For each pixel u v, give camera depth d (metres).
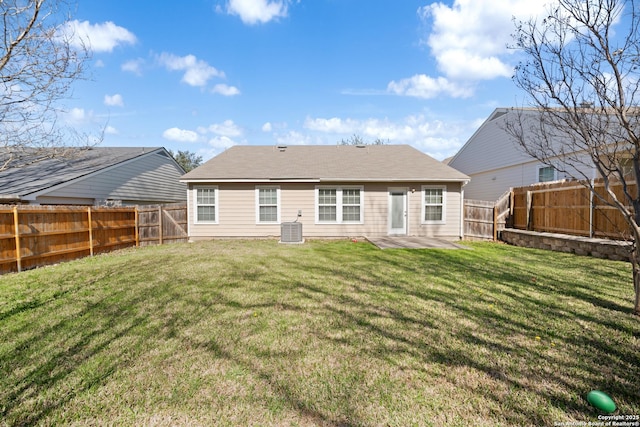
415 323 3.57
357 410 2.10
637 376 2.46
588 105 3.70
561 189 9.36
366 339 3.16
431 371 2.57
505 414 2.05
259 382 2.43
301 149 14.88
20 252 6.86
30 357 2.85
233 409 2.12
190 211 11.97
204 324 3.58
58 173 12.30
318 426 1.96
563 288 4.93
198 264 7.01
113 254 9.10
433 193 11.98
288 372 2.57
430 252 8.68
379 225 12.05
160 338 3.22
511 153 14.55
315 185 11.95
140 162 16.12
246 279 5.64
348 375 2.52
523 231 10.43
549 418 2.01
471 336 3.21
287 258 7.76
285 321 3.66
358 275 5.92
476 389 2.32
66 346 3.06
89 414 2.09
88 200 12.66
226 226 12.01
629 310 3.90
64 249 8.05
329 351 2.92
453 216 11.95
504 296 4.54
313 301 4.39
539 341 3.08
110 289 5.05
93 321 3.70
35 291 5.00
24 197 10.05
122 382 2.44
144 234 11.34
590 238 8.05
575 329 3.35
